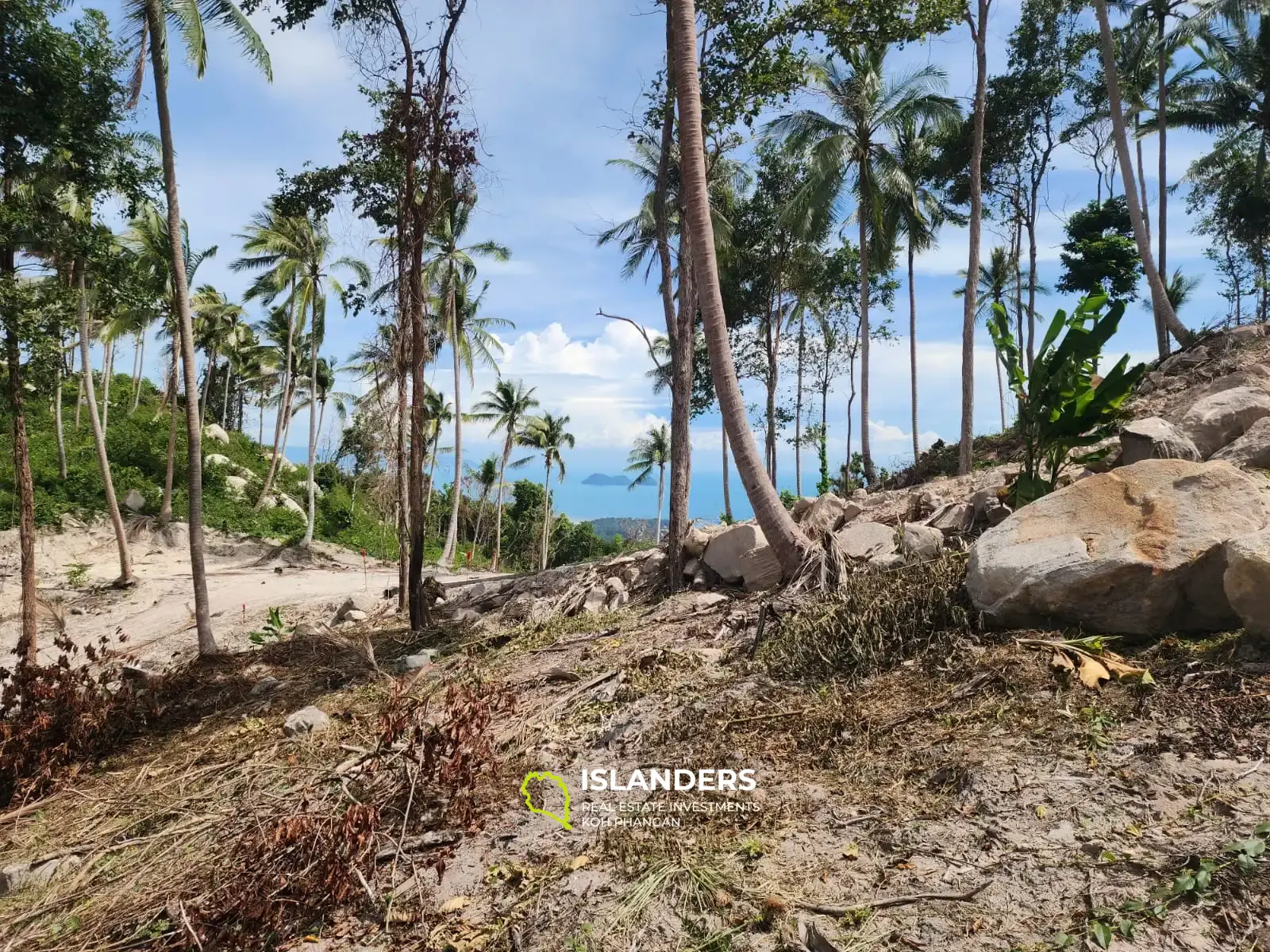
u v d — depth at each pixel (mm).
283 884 3840
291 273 27031
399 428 11945
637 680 5984
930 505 8469
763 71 11562
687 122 8047
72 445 29109
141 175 12164
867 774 3863
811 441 31047
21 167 11250
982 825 3184
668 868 3412
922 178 24438
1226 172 25219
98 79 11180
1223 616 4121
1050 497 5137
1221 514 4285
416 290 10633
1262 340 11781
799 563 7316
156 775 6305
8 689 7238
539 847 3908
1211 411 7445
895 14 11594
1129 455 6879
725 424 7836
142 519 24875
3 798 6691
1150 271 16172
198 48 11734
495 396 39719
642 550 11648
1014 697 4066
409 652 9250
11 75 10617
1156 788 3111
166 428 34375
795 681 5223
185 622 15211
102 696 7590
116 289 12547
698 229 8016
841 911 2893
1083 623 4457
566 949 3061
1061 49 21891
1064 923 2590
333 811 4480
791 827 3574
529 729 5480
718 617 7305
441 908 3578
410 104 10227
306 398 41656
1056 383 6434
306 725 6551
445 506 47969
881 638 5164
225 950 3652
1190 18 18797
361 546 29500
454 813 4375
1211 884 2566
